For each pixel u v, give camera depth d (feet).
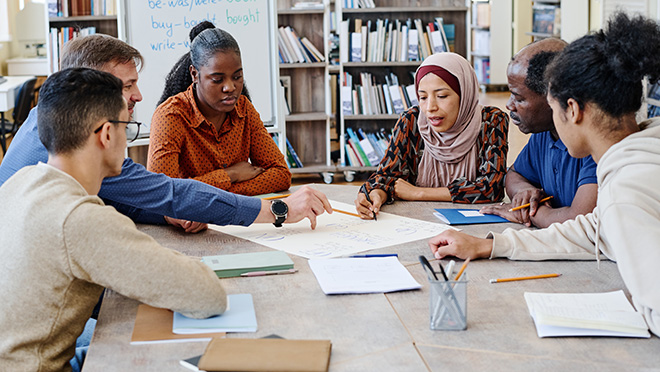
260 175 8.81
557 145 7.29
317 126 20.85
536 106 6.89
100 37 6.93
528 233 5.99
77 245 4.52
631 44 4.64
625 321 4.48
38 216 4.56
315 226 7.04
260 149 9.14
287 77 20.04
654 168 4.67
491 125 8.30
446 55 8.11
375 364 4.12
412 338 4.45
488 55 37.14
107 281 4.60
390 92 20.43
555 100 5.08
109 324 4.78
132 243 4.63
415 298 5.12
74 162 4.90
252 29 16.62
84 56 6.81
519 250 5.86
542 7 32.81
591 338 4.41
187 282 4.65
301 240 6.61
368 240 6.54
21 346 4.63
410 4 20.72
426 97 8.13
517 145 24.35
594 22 23.71
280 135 17.26
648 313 4.45
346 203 8.05
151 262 4.61
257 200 6.94
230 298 5.12
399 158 8.39
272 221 6.89
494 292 5.19
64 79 4.84
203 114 8.59
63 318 4.69
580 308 4.70
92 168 4.98
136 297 4.66
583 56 4.84
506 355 4.20
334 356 4.23
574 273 5.57
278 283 5.48
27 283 4.58
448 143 8.37
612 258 5.74
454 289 4.51
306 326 4.67
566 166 7.22
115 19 18.71
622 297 4.93
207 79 8.14
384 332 4.55
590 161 6.70
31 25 28.22
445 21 20.89
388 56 20.44
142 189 6.70
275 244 6.50
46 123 4.82
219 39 8.11
